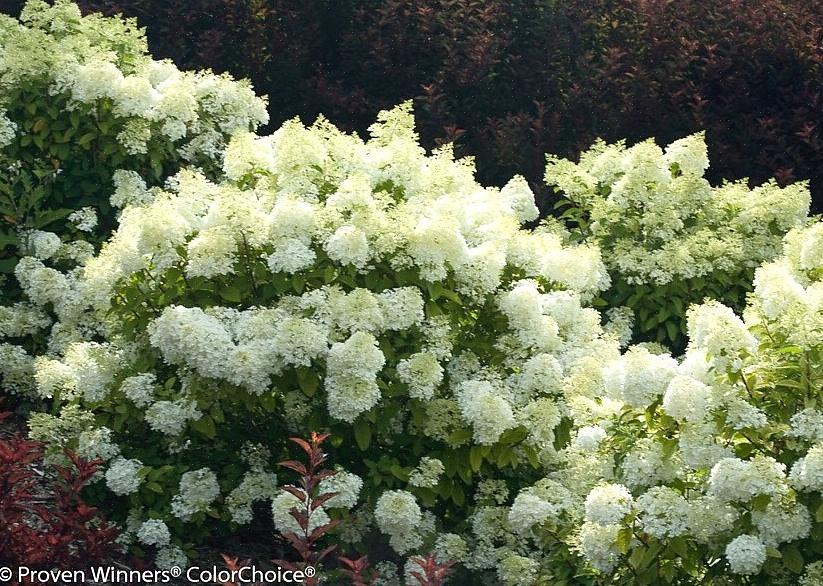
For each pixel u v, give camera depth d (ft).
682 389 14.37
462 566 17.34
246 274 17.19
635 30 31.60
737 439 14.51
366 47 31.89
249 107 24.52
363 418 16.61
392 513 16.10
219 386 16.81
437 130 30.48
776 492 13.67
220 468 17.89
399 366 16.55
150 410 16.71
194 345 15.92
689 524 14.10
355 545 17.11
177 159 23.45
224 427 17.75
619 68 31.12
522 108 31.76
